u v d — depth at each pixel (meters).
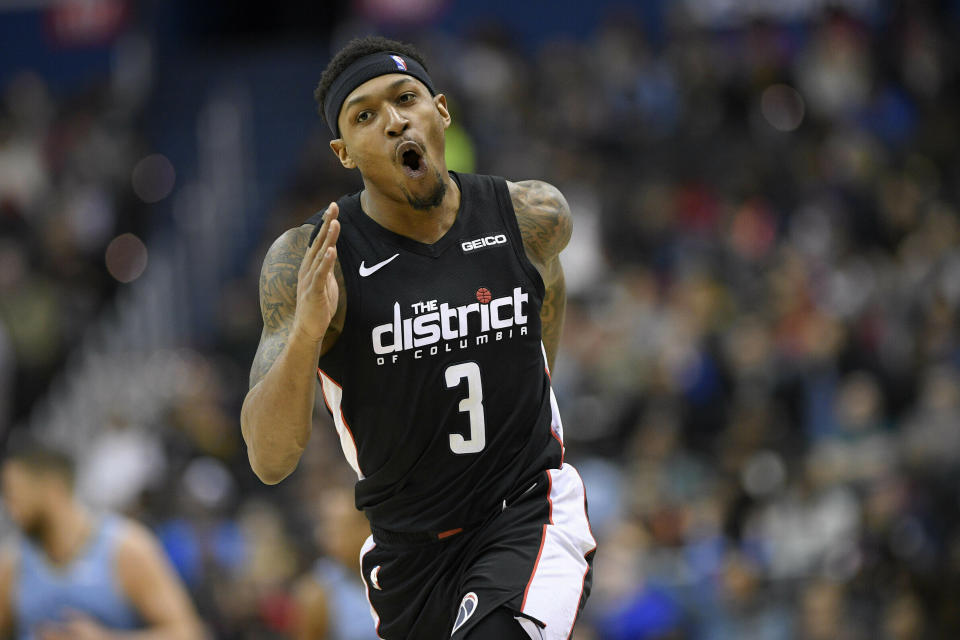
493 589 10.30
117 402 39.09
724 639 25.16
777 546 27.55
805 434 32.62
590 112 45.28
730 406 32.75
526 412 10.88
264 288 10.77
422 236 10.73
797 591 26.00
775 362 33.41
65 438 38.66
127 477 31.62
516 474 10.84
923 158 43.69
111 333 44.31
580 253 39.06
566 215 11.30
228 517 30.89
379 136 10.31
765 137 44.16
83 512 17.19
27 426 39.22
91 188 47.66
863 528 26.05
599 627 24.66
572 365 34.25
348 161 10.82
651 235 39.53
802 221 40.44
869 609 24.39
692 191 41.78
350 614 18.14
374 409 10.63
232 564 28.25
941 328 34.41
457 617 10.41
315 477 29.64
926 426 29.28
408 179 10.33
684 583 25.53
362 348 10.52
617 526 26.92
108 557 16.94
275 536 27.41
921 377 33.25
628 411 32.44
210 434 35.44
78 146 49.91
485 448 10.68
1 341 39.22
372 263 10.59
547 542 10.63
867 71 46.72
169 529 27.55
